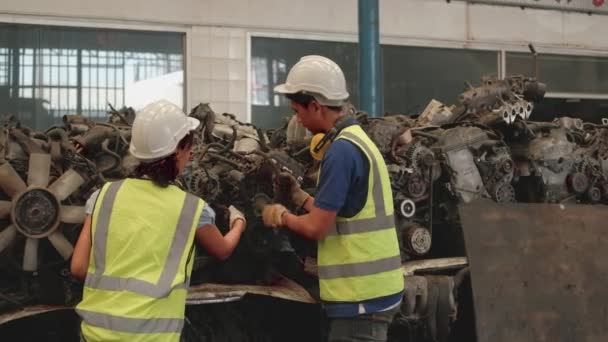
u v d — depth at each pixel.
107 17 7.71
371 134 4.17
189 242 2.53
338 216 2.96
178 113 2.65
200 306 4.05
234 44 8.20
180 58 8.05
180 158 2.66
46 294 3.58
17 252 3.50
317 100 2.99
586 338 4.53
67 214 3.42
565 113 10.00
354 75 8.78
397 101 9.05
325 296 3.00
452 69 9.31
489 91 4.90
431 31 9.16
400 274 3.05
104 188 2.58
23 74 7.48
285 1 8.41
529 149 4.88
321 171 2.93
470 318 4.68
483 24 9.43
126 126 4.18
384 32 8.94
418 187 4.38
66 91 7.62
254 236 3.92
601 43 10.10
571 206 4.73
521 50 9.62
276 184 3.70
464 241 4.33
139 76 7.89
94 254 2.51
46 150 3.60
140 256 2.47
